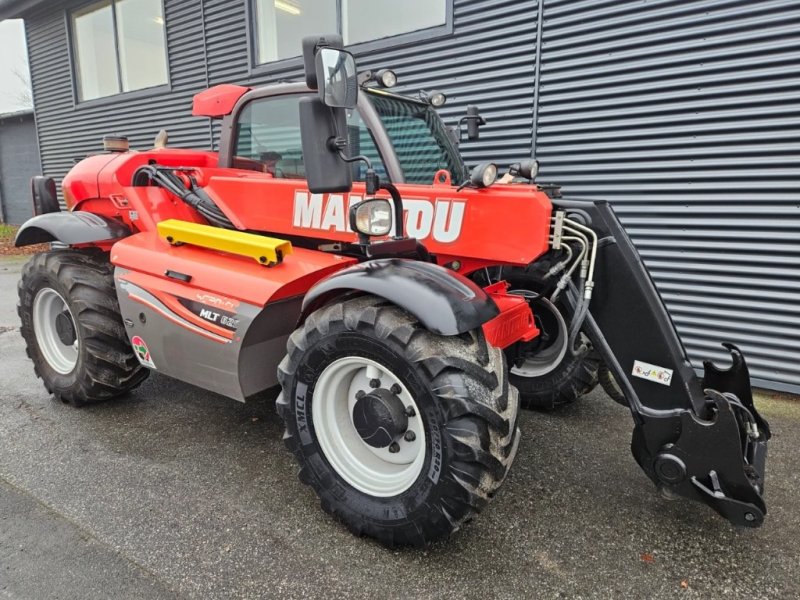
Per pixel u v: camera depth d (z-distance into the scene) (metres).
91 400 3.28
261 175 2.96
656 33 4.03
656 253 4.31
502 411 1.89
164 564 1.99
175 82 7.46
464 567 1.99
